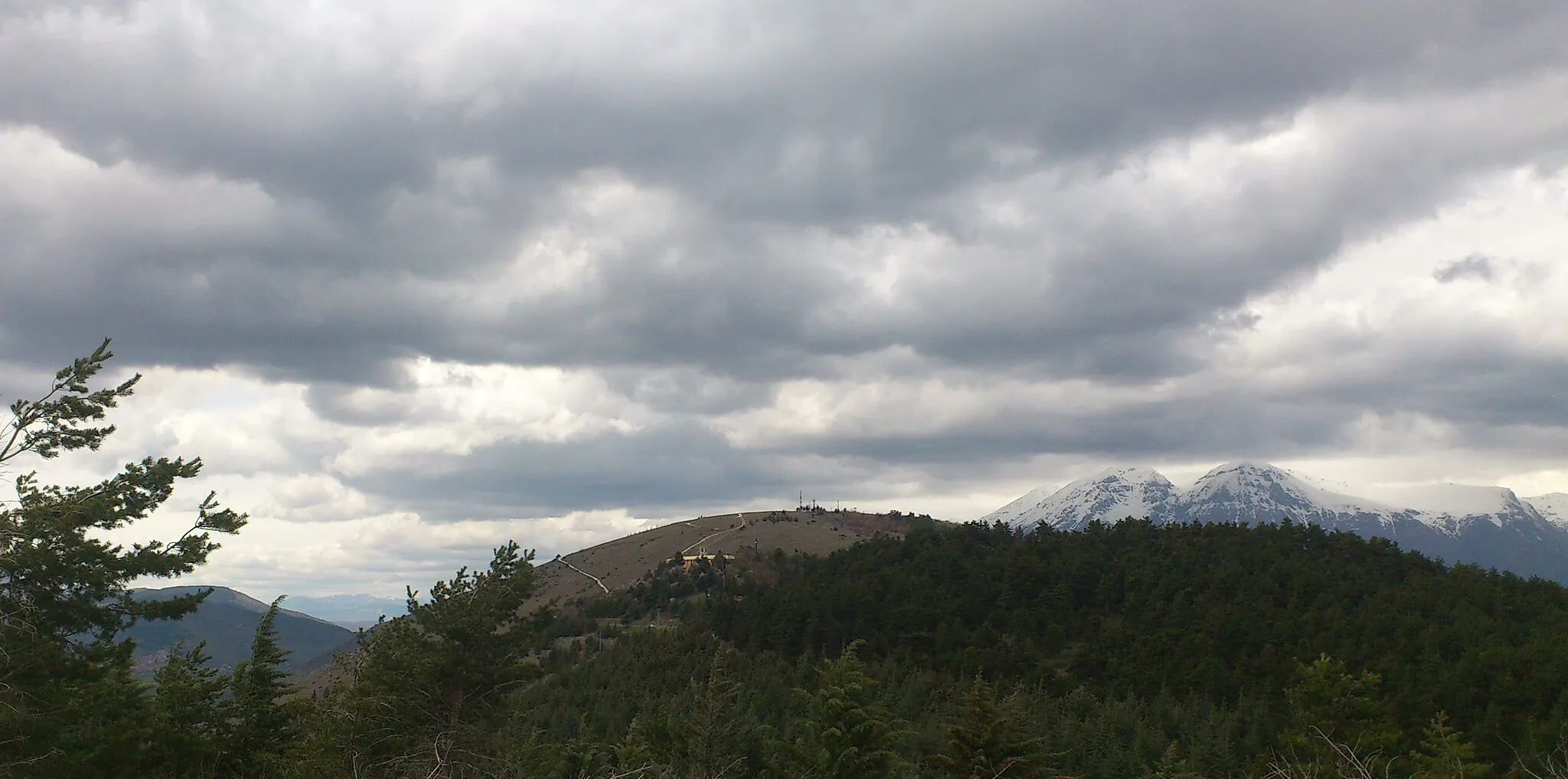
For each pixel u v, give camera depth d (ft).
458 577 101.19
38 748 67.00
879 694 261.03
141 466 74.08
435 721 92.63
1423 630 284.82
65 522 67.67
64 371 70.23
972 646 338.95
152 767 81.46
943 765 125.29
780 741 138.21
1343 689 165.07
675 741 126.62
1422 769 147.13
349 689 91.50
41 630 67.56
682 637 394.73
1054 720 234.99
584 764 129.59
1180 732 238.68
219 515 74.59
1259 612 334.65
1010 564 421.59
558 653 394.73
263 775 93.20
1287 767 77.30
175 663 97.81
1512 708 205.46
